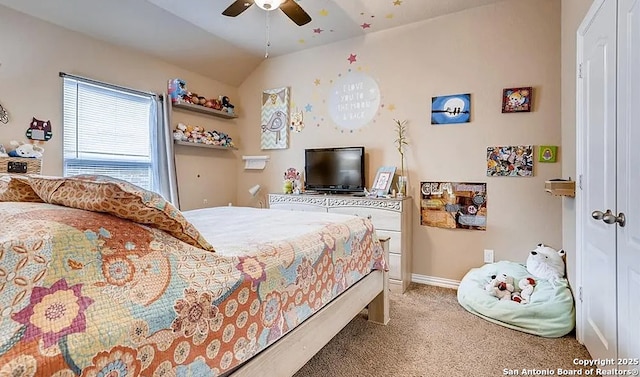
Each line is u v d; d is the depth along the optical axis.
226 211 2.53
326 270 1.62
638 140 1.29
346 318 1.83
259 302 1.19
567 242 2.40
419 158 3.39
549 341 2.09
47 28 2.67
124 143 3.32
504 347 2.02
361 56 3.71
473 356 1.93
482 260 3.12
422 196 3.37
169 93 3.65
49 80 2.69
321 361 1.88
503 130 3.01
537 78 2.87
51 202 1.01
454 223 3.23
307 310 1.46
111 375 0.75
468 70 3.15
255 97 4.47
